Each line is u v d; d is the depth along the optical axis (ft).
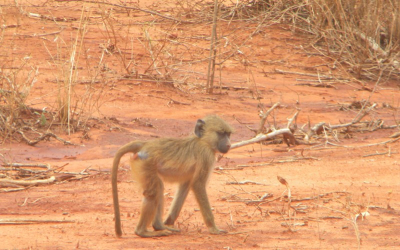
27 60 66.49
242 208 32.68
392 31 86.28
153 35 87.20
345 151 48.55
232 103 65.92
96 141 49.42
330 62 85.92
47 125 51.75
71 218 30.07
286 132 49.39
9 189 36.11
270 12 90.53
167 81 66.74
